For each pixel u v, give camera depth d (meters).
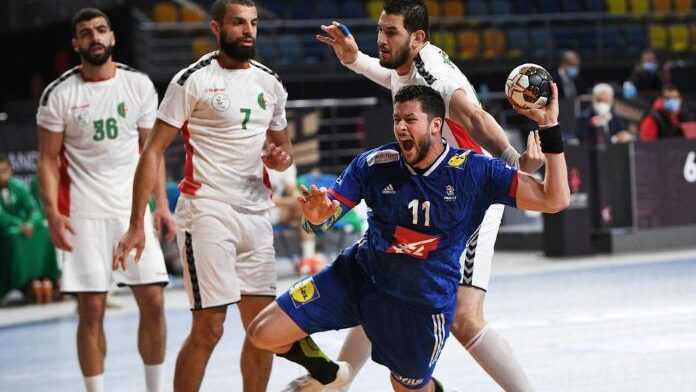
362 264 12.00
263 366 14.59
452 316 11.91
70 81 15.53
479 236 13.04
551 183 11.24
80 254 15.45
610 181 34.94
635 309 23.89
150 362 15.77
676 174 35.66
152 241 15.72
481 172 11.48
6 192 30.09
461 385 16.86
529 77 11.10
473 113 12.51
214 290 14.13
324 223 11.45
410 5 12.90
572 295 26.52
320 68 49.34
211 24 14.27
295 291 12.23
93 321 15.45
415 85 11.41
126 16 48.47
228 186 14.27
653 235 35.31
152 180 14.05
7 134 31.97
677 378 16.66
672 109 37.88
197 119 14.23
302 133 35.06
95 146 15.53
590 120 34.91
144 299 15.70
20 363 20.88
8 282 30.02
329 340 21.64
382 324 11.88
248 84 14.36
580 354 19.00
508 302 25.78
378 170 11.61
